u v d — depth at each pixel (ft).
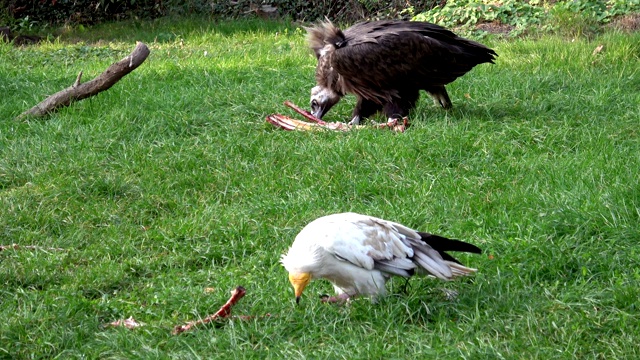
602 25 34.19
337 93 27.30
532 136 25.38
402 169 23.97
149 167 24.54
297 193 23.17
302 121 26.53
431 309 19.19
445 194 22.77
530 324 18.67
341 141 25.03
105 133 26.17
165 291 20.08
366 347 18.39
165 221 22.48
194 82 30.19
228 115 27.30
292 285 19.52
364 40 26.50
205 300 19.80
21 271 20.75
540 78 29.09
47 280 20.65
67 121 26.99
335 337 18.75
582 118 26.48
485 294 19.36
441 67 26.66
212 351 18.66
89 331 19.24
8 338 18.99
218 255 21.31
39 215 22.63
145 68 31.81
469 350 18.19
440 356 18.20
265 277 20.42
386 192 23.08
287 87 29.53
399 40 26.35
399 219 21.83
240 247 21.47
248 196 23.38
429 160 24.41
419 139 24.97
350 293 19.26
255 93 28.84
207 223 22.09
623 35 31.96
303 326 18.99
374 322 18.93
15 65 33.83
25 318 19.38
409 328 18.89
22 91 29.86
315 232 18.85
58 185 23.65
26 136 26.43
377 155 24.35
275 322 19.12
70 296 19.94
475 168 24.00
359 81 26.58
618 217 21.07
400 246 18.94
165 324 19.25
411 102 27.04
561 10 34.53
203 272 20.75
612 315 18.89
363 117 27.40
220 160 24.84
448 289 19.61
